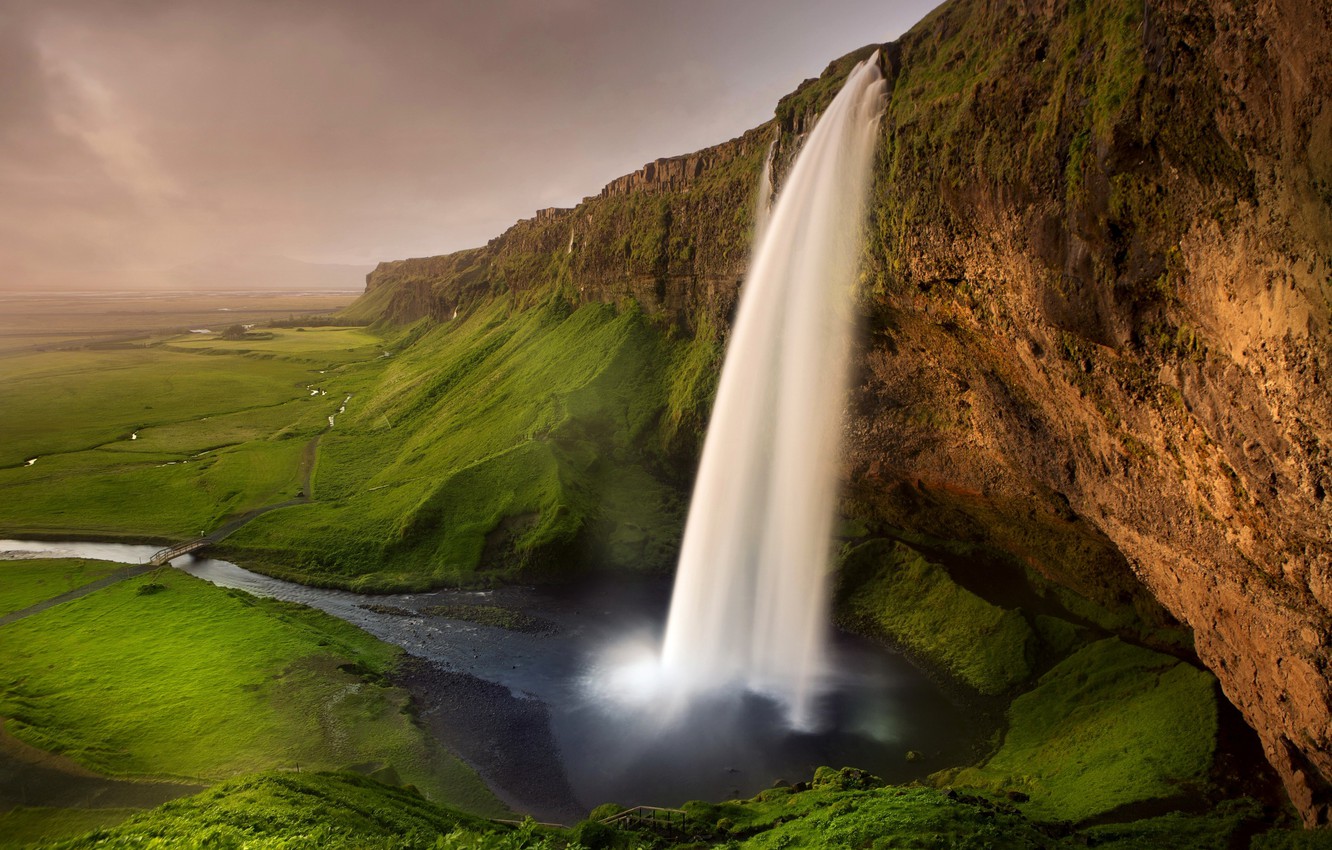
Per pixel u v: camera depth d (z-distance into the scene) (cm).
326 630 5431
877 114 4438
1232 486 2419
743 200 7644
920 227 3875
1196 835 2683
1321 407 1852
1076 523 4419
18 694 4262
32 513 7950
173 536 7406
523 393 9531
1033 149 2959
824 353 5506
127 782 3488
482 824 3034
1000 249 3319
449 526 6988
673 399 8200
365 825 2678
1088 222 2686
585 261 11225
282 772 3200
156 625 5269
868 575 5744
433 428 10000
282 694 4344
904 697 4506
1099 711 3866
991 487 4909
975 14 3781
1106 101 2530
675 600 6038
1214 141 2105
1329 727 2338
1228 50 1986
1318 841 2481
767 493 6225
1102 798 3095
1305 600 2281
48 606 5722
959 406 4806
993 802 3019
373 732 4025
